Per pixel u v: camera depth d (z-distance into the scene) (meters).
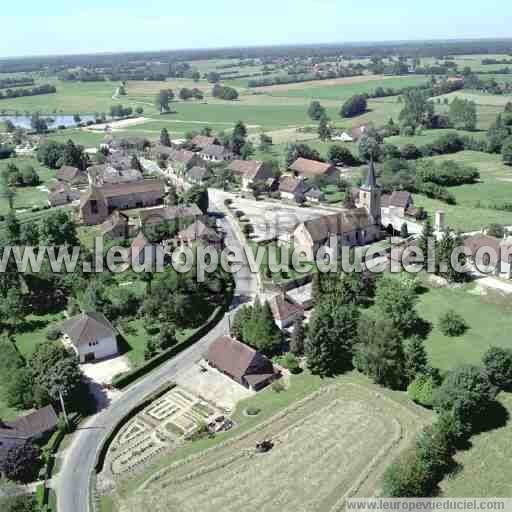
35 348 96.69
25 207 196.00
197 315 115.62
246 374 95.06
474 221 172.25
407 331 108.75
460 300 120.06
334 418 85.12
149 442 82.38
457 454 76.81
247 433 82.56
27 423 82.75
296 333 101.38
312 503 70.00
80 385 90.81
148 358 103.12
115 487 74.06
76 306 119.00
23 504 67.56
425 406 86.56
